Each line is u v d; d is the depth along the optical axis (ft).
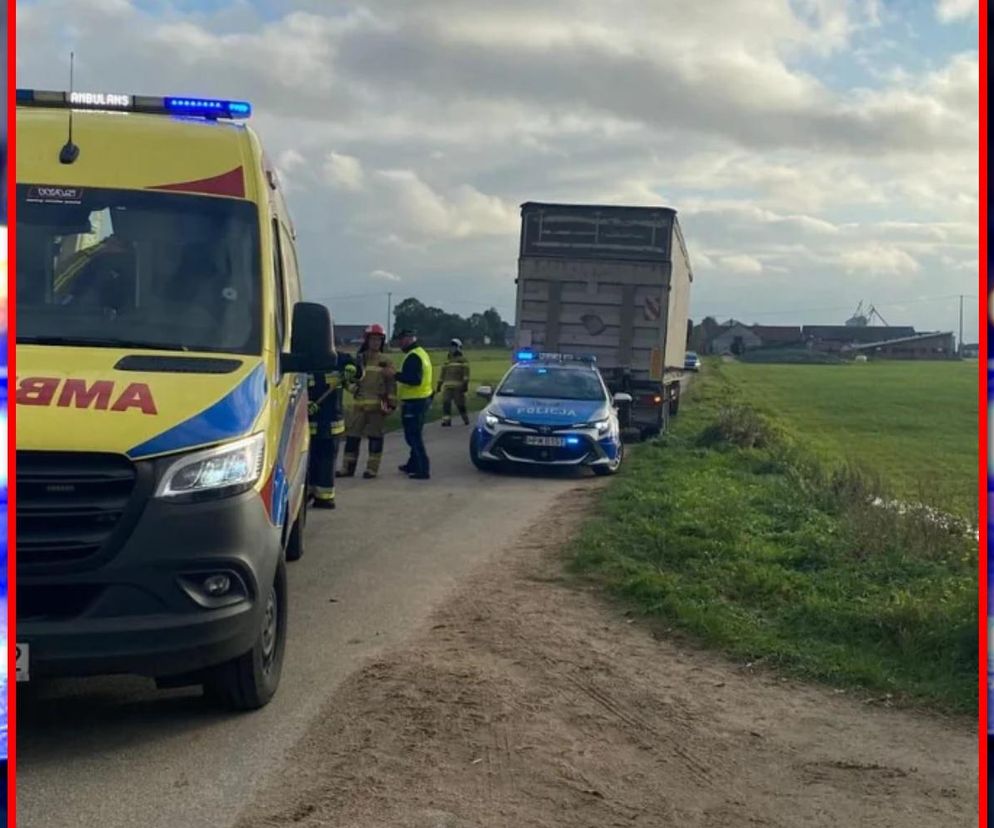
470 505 40.81
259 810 14.46
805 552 30.17
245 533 16.47
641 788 15.70
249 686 17.53
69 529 15.38
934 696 19.72
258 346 19.42
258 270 20.21
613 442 49.98
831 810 15.21
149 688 19.24
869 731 18.22
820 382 189.16
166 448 15.90
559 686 19.85
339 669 20.47
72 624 15.19
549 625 23.79
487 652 21.74
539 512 39.32
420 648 21.86
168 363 17.98
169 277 19.76
